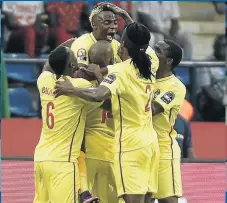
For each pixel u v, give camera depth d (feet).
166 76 66.08
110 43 67.26
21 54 114.11
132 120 61.62
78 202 64.85
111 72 60.59
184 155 85.15
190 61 116.88
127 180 61.57
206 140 109.50
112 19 66.23
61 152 63.36
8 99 107.76
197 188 79.10
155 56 64.13
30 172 78.02
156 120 66.13
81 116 63.67
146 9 120.57
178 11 123.75
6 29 114.93
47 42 116.78
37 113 112.78
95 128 66.95
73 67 62.95
